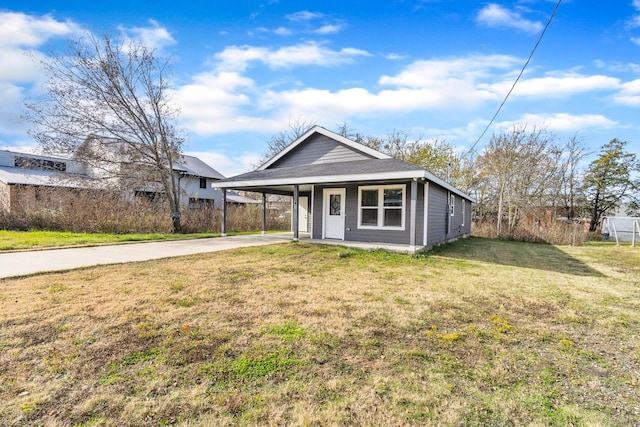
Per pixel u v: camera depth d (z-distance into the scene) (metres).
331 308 4.04
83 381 2.32
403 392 2.27
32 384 2.27
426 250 9.38
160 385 2.29
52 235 11.30
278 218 19.73
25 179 17.23
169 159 14.85
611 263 8.50
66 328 3.22
